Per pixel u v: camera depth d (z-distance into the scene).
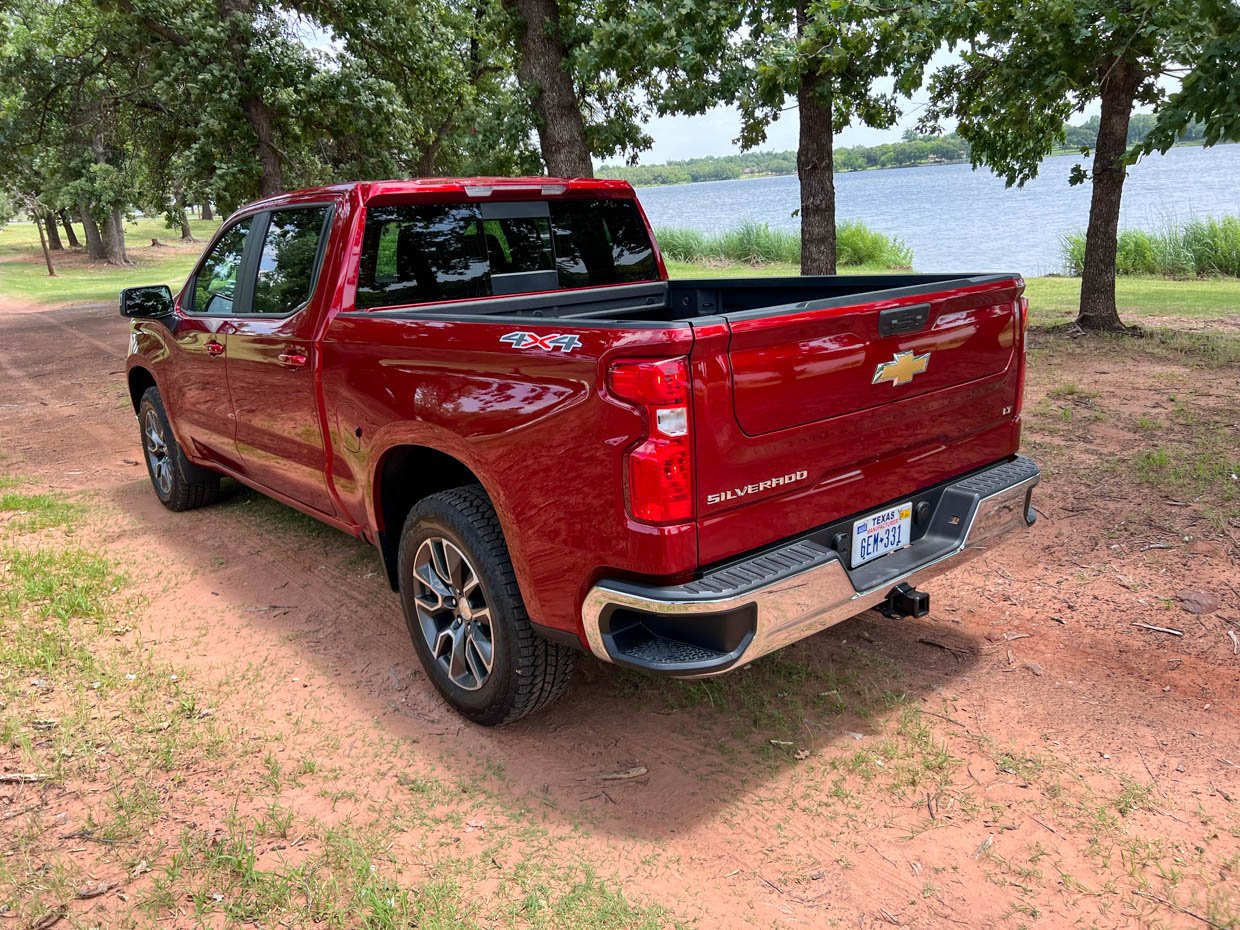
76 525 5.79
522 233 4.29
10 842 2.76
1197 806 2.78
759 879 2.55
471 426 2.96
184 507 6.02
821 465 2.80
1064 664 3.64
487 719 3.30
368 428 3.52
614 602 2.59
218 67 15.54
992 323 3.37
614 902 2.47
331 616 4.37
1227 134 4.53
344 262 3.71
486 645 3.25
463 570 3.28
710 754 3.16
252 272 4.49
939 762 3.03
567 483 2.65
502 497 2.89
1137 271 20.08
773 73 8.25
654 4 8.91
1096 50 7.08
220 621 4.34
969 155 12.46
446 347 3.03
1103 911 2.39
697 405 2.42
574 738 3.30
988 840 2.67
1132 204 42.78
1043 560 4.62
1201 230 19.78
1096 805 2.80
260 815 2.88
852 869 2.58
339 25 17.97
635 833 2.77
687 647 2.62
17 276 43.12
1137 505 5.18
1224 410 7.05
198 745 3.28
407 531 3.40
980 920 2.38
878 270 25.56
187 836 2.77
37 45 25.28
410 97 19.23
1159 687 3.44
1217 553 4.50
